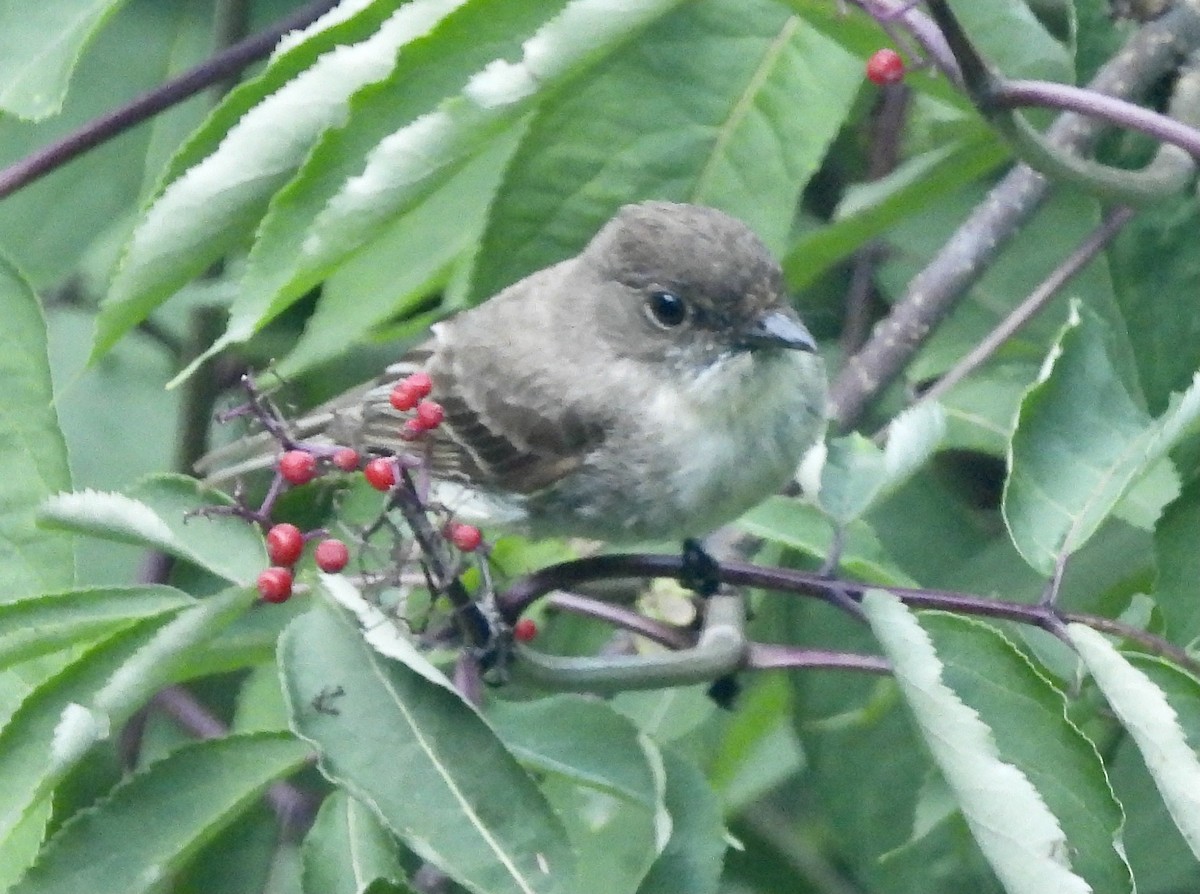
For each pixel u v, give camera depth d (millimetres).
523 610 6910
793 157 8406
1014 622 6621
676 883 6125
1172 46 8516
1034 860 5355
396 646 5449
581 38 6105
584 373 8766
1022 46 8141
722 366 8445
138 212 8516
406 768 5332
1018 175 8773
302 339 8148
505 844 5250
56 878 5949
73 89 9195
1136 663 5879
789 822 9438
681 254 8352
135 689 5617
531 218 8219
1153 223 8383
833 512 6633
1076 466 6520
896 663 5656
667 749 6430
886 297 9680
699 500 8625
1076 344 6734
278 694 7766
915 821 8188
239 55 8469
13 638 5719
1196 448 7809
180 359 9547
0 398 7477
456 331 9477
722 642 6555
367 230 6145
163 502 5996
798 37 8273
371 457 5770
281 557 5672
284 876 7910
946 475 8945
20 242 9016
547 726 6410
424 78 6113
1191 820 5445
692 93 8266
